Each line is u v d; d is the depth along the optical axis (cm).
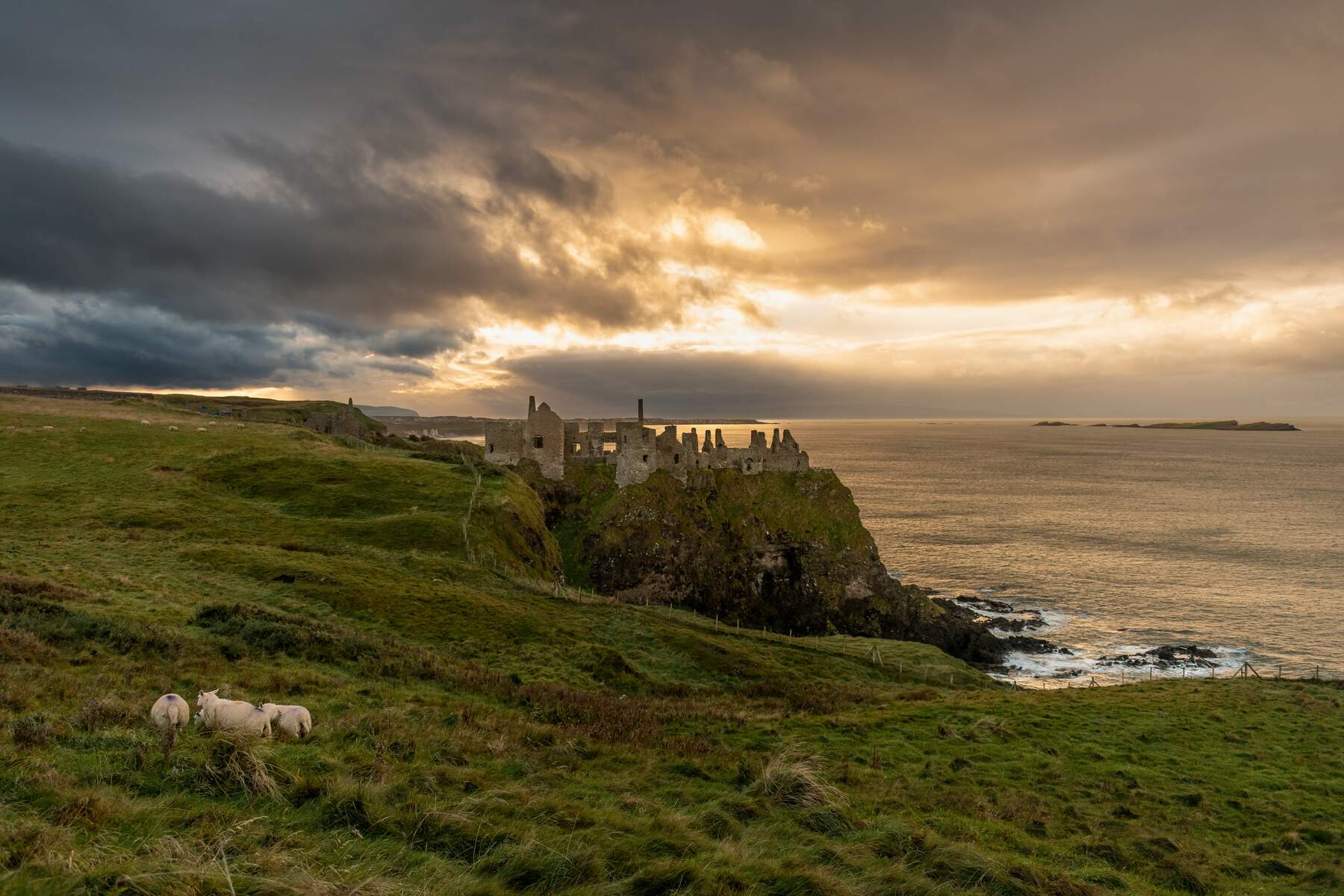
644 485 12275
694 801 1733
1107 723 3459
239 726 1709
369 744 1766
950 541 16062
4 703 1666
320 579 4962
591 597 6675
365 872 1063
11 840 962
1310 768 2869
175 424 11512
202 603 3938
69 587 3675
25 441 9425
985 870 1463
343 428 14500
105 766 1329
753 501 12775
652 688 4006
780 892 1197
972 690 4969
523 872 1129
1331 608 10675
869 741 2877
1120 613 10631
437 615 4691
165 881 904
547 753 2008
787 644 6275
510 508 8938
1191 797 2459
